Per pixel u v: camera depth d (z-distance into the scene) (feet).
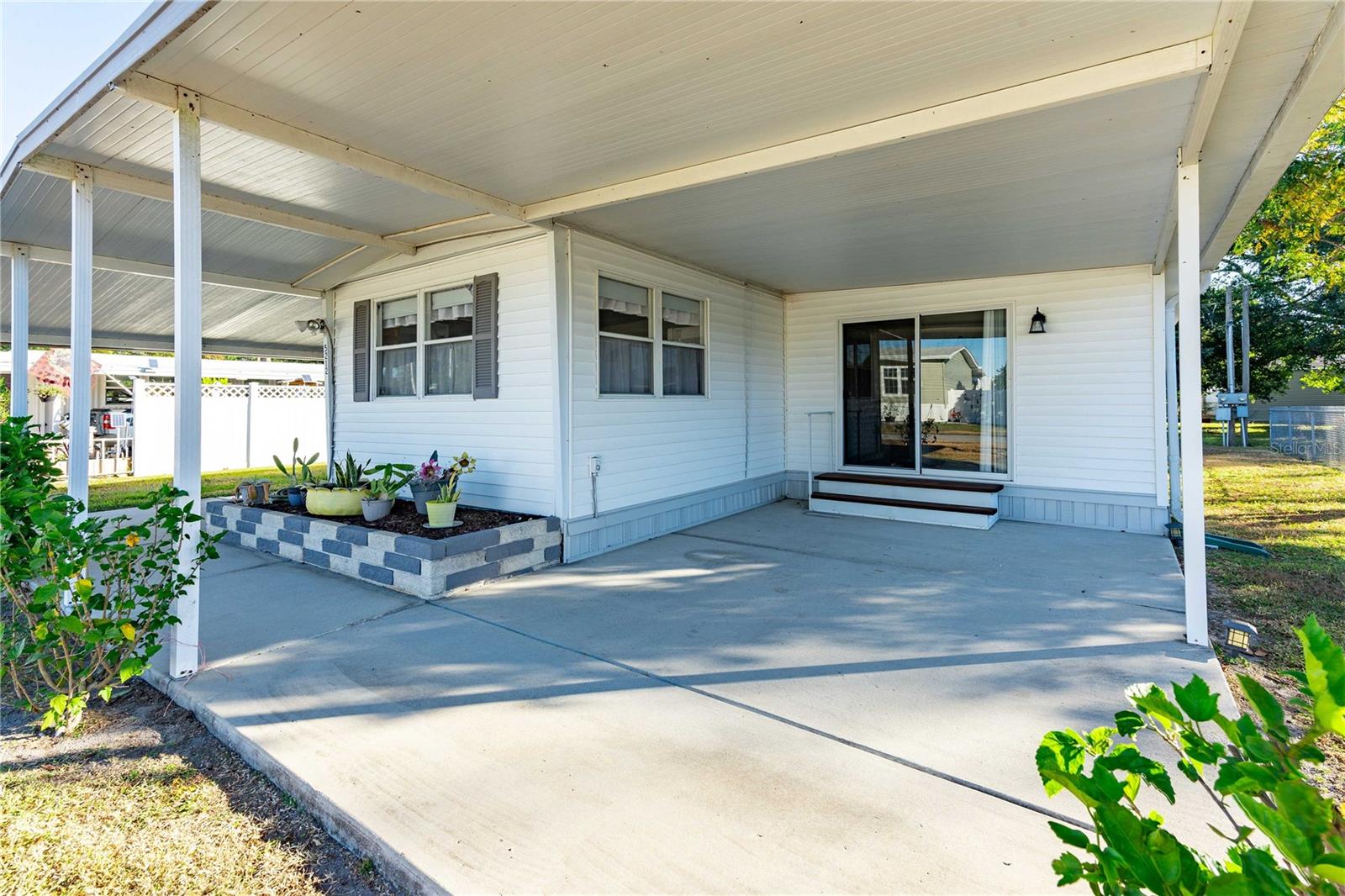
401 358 22.36
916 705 9.40
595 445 18.94
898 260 21.44
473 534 15.64
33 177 14.08
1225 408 55.31
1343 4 7.98
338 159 12.48
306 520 18.03
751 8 8.25
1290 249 32.50
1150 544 19.75
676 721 9.00
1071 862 3.34
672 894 5.80
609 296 19.44
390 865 6.37
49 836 7.05
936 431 25.29
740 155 13.01
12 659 9.63
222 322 27.02
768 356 27.37
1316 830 2.73
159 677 10.57
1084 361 22.49
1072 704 9.35
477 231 19.04
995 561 17.69
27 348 17.99
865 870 6.07
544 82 10.16
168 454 41.11
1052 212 16.12
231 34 8.89
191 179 10.50
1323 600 14.16
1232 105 10.60
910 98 10.78
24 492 9.65
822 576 16.39
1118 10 8.34
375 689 10.07
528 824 6.79
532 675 10.59
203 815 7.44
